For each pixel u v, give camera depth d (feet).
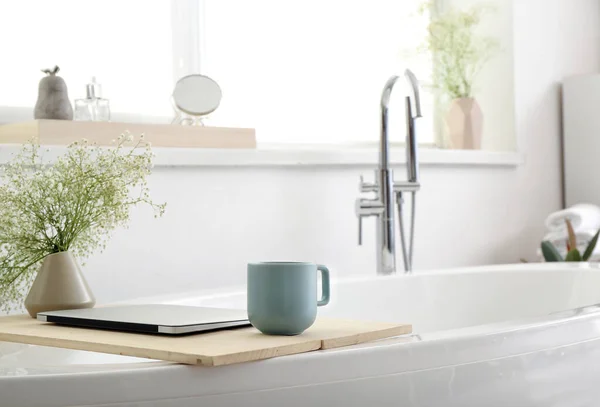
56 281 4.07
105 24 6.87
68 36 6.66
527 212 9.36
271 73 7.97
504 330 3.54
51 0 6.56
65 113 5.79
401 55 9.12
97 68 6.82
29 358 3.44
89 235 4.51
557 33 9.86
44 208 4.17
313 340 3.07
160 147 6.15
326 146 8.36
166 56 7.23
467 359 3.38
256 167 6.87
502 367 3.51
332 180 7.43
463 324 6.65
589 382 3.97
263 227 6.91
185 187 6.40
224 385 2.84
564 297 6.44
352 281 6.26
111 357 3.72
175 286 6.34
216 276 6.61
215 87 6.56
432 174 8.26
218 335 3.19
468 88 9.05
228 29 7.64
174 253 6.32
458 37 9.08
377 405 3.14
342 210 7.51
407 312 6.49
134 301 5.12
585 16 10.30
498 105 9.24
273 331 3.16
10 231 4.13
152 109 7.14
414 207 7.11
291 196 7.11
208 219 6.54
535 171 9.48
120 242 6.01
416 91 6.84
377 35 8.91
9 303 5.14
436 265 8.30
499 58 9.21
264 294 3.15
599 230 7.91
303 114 8.23
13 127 5.83
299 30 8.21
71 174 4.28
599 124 9.48
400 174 7.98
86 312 3.79
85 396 2.69
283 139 8.06
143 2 7.08
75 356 3.61
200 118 6.60
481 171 8.79
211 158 6.42
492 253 8.91
